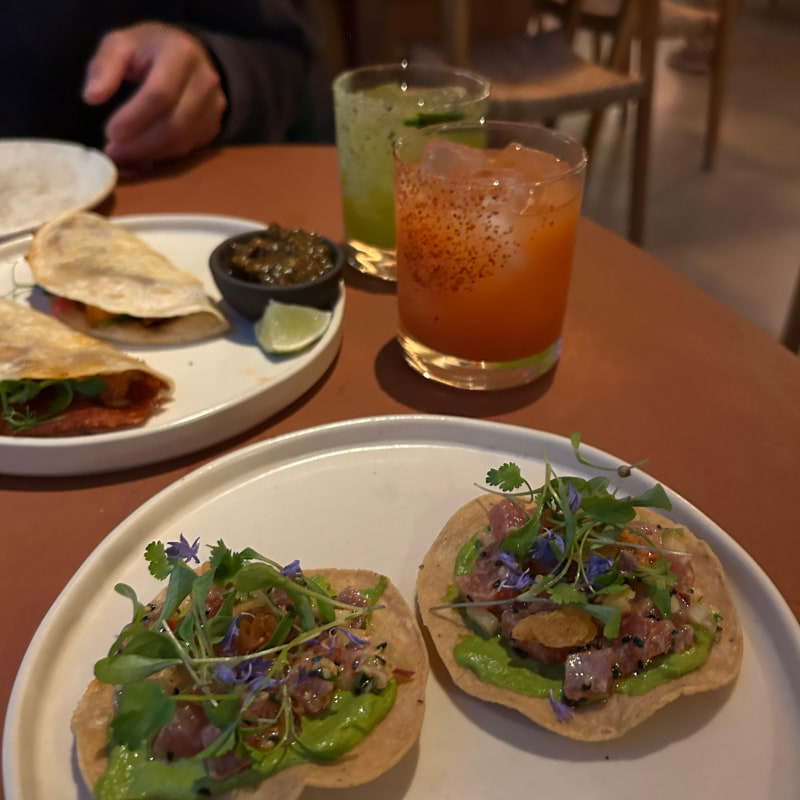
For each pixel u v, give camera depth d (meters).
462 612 0.27
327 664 0.24
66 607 0.26
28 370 0.35
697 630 0.25
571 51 1.23
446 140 0.37
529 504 0.29
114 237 0.48
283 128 0.78
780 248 1.20
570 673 0.24
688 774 0.23
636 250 0.50
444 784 0.23
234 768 0.22
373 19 1.32
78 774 0.23
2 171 0.58
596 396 0.38
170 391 0.37
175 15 0.74
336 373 0.40
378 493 0.32
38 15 0.71
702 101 1.78
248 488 0.32
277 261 0.43
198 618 0.24
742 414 0.37
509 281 0.35
